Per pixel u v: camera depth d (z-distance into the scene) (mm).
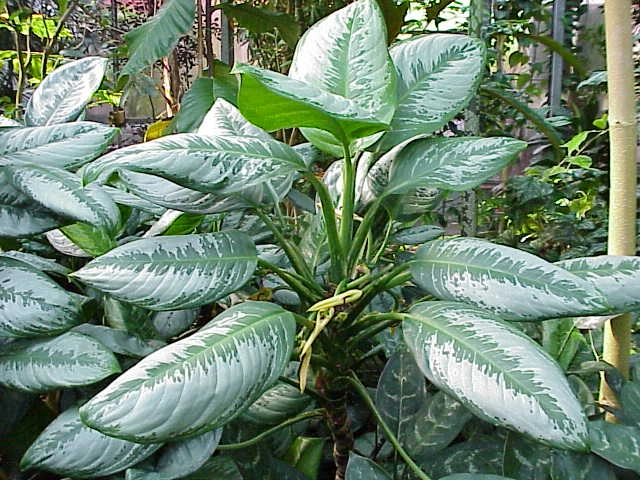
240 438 863
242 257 706
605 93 2809
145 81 3066
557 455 688
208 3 2570
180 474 654
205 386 529
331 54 756
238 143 678
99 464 658
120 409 504
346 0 2562
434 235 1067
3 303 705
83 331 820
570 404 498
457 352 566
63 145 774
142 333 882
